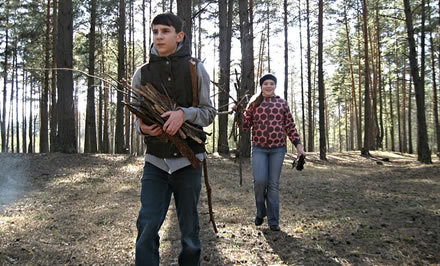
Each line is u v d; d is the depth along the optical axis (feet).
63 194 23.86
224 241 13.85
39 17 68.64
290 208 20.15
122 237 14.34
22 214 18.26
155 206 7.89
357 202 22.00
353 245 13.43
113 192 24.64
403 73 105.81
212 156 50.67
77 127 124.88
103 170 34.68
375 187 28.37
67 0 43.14
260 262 11.76
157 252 8.09
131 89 7.90
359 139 98.63
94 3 63.77
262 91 15.55
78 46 76.43
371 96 102.37
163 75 8.17
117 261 11.80
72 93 44.21
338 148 226.99
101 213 18.39
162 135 7.81
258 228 15.80
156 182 8.05
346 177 35.73
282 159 15.62
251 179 32.27
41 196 23.11
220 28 52.80
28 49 73.36
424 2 62.69
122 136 58.34
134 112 7.65
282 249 13.03
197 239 8.52
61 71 43.55
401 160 66.13
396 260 11.87
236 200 22.29
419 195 24.14
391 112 109.29
